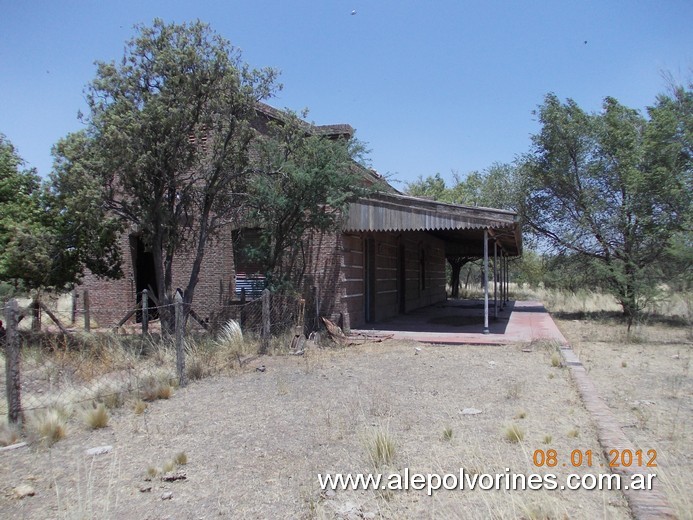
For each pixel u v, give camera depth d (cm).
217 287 1495
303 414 660
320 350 1141
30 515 412
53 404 678
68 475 489
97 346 1014
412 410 672
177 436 589
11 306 632
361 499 428
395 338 1293
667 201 1811
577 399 729
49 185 1105
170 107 1091
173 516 404
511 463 496
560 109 2041
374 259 1661
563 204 2116
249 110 1204
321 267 1405
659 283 1781
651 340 1373
